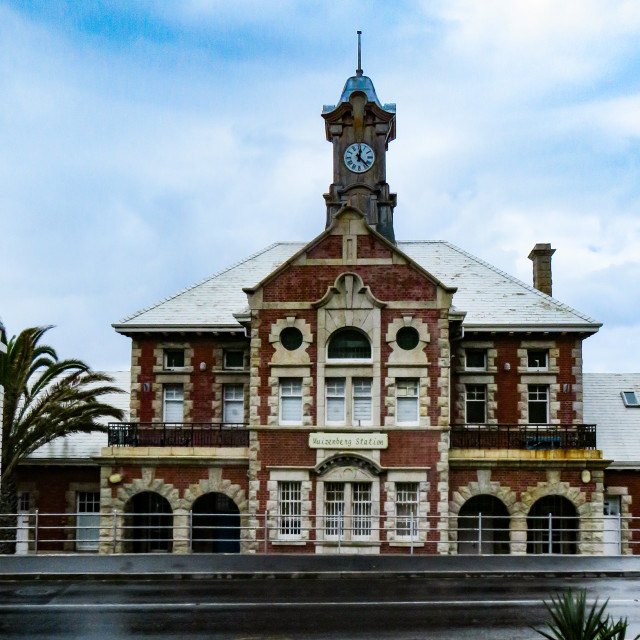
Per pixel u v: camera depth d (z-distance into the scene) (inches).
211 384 1448.1
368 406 1286.9
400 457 1264.8
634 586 927.7
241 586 938.1
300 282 1302.9
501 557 1117.1
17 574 983.0
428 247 1643.7
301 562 1075.3
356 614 786.2
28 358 1352.1
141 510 1421.0
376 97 1752.0
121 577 982.4
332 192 1723.7
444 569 1015.6
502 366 1430.9
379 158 1723.7
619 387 1579.7
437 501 1255.5
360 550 1242.0
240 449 1323.8
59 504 1498.5
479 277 1541.6
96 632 721.0
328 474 1267.2
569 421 1414.9
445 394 1268.5
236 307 1483.8
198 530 1422.2
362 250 1299.2
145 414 1448.1
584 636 519.2
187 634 713.0
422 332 1279.5
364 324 1286.9
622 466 1417.3
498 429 1407.5
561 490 1299.2
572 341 1430.9
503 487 1301.7
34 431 1353.3
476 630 724.7
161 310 1481.3
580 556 1127.0
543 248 1685.5
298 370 1286.9
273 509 1269.7
